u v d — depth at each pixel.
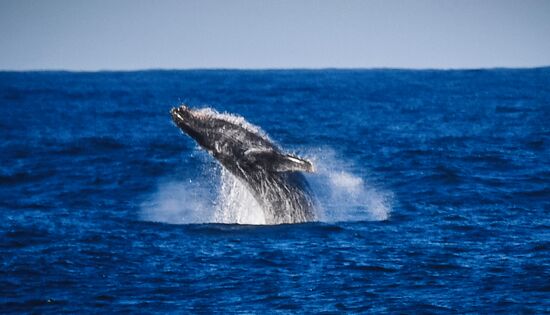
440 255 97.69
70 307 81.62
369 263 94.56
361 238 105.12
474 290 85.50
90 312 80.38
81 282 88.88
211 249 100.69
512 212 121.81
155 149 199.38
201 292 85.56
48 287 87.25
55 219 120.75
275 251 99.25
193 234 108.50
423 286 86.88
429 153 185.12
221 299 83.56
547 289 85.31
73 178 158.12
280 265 94.00
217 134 108.50
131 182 154.38
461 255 97.69
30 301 83.19
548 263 93.94
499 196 133.75
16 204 133.38
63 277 90.44
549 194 135.00
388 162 173.12
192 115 108.56
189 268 93.31
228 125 108.69
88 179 157.12
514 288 85.88
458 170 157.62
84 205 132.62
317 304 82.06
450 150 189.88
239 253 98.69
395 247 101.12
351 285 87.31
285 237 104.88
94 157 186.12
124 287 87.19
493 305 81.31
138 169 169.00
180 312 80.31
